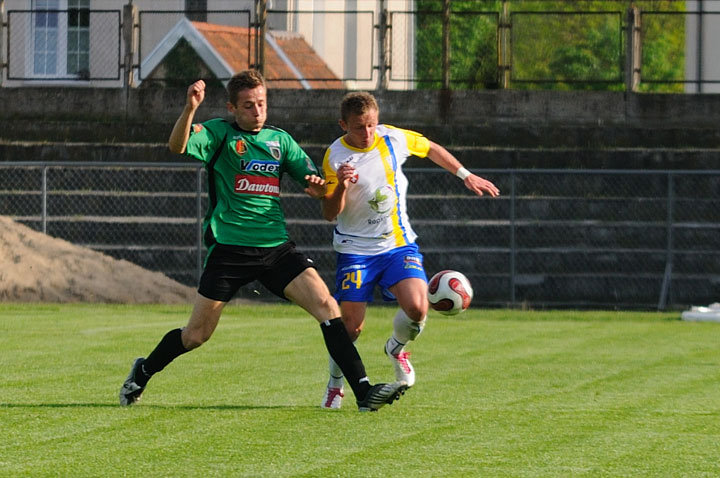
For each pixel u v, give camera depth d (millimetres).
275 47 73062
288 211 60375
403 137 23484
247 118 21344
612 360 32094
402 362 24047
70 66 74312
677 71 120938
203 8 74500
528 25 68562
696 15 75688
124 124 68125
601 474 16281
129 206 61344
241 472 16250
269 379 27266
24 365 29984
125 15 70062
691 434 19641
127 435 19156
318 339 37312
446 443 18578
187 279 57062
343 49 75938
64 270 54938
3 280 53469
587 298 55719
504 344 36688
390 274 23078
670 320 47562
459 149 64188
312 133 67188
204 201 61500
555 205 59906
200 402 23281
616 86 72250
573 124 67375
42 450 17828
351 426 20156
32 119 69438
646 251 56750
